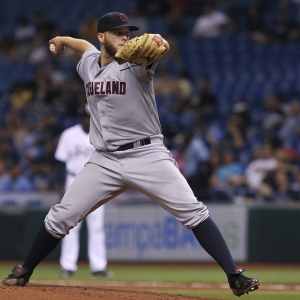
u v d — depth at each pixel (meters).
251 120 54.75
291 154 45.59
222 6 66.44
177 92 58.19
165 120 56.25
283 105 53.53
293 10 64.94
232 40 63.88
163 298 17.56
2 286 18.03
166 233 41.94
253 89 59.78
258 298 23.80
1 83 66.50
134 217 42.47
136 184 18.02
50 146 51.62
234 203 41.62
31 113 59.19
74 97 58.97
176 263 41.72
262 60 62.16
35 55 67.12
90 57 18.84
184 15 67.31
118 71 17.81
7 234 43.44
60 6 72.56
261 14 65.31
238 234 41.31
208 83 57.38
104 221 42.81
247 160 48.59
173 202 17.78
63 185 33.84
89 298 16.88
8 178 47.97
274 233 40.97
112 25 17.95
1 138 56.16
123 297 17.25
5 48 69.19
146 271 37.31
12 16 73.06
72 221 18.44
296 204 41.53
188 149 46.41
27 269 19.05
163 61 62.47
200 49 64.19
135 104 17.77
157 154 17.98
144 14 67.94
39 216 42.91
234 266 17.84
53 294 17.08
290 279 32.56
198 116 55.84
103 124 18.11
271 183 42.56
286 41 62.56
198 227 17.95
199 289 27.31
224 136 52.66
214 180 43.97
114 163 18.14
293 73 60.28
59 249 42.94
